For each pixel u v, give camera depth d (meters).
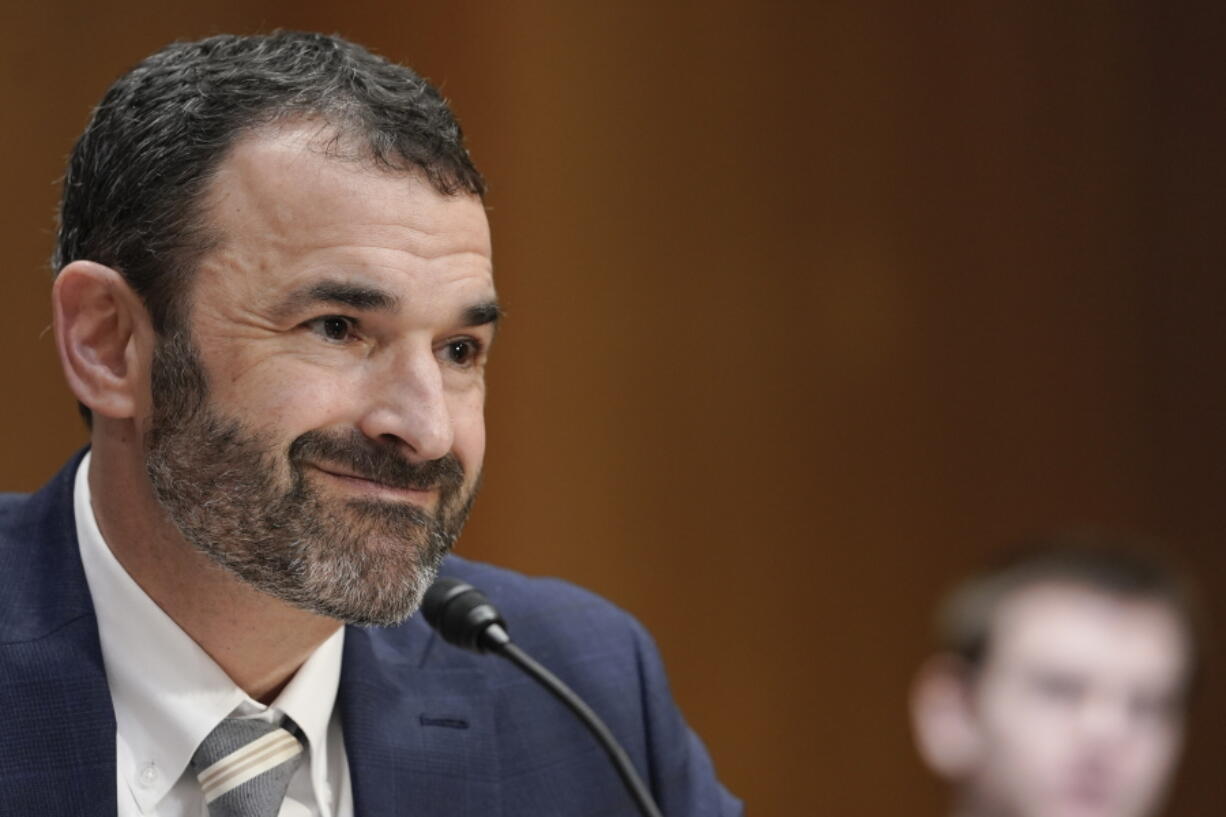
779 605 12.00
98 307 4.42
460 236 4.33
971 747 8.80
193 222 4.23
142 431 4.38
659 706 5.48
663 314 11.73
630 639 5.60
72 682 4.40
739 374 11.95
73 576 4.57
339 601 4.24
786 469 12.05
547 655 5.36
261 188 4.19
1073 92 13.02
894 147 12.51
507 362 11.29
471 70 10.95
